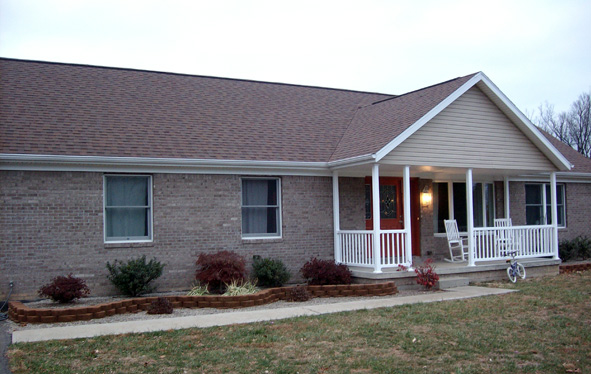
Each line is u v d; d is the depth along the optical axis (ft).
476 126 49.75
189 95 54.54
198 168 44.78
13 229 39.11
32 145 39.65
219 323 31.89
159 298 36.06
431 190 56.59
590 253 64.49
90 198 41.29
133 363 24.49
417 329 30.04
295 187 48.85
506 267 50.42
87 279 41.01
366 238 46.52
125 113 47.55
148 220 43.70
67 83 49.80
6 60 50.83
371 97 66.95
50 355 25.70
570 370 23.38
